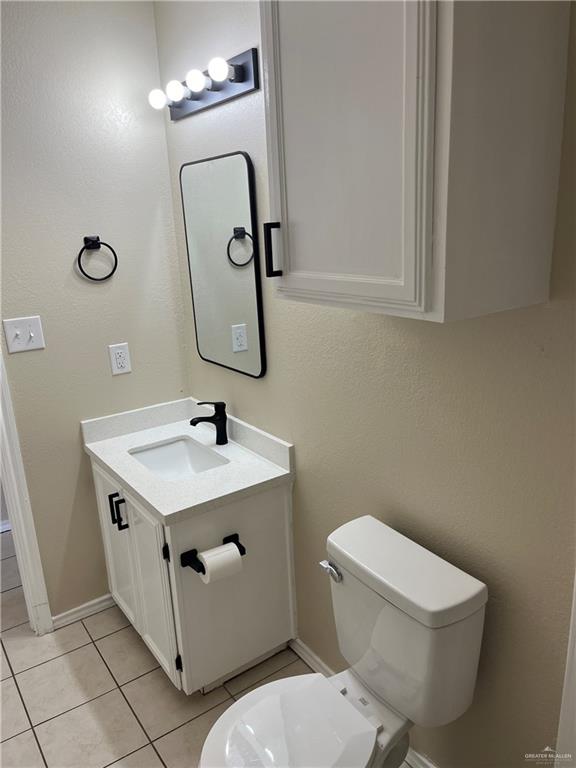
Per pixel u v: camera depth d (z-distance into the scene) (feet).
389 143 2.97
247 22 5.29
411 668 4.12
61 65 6.33
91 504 7.56
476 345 3.92
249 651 6.48
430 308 3.02
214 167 6.21
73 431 7.24
